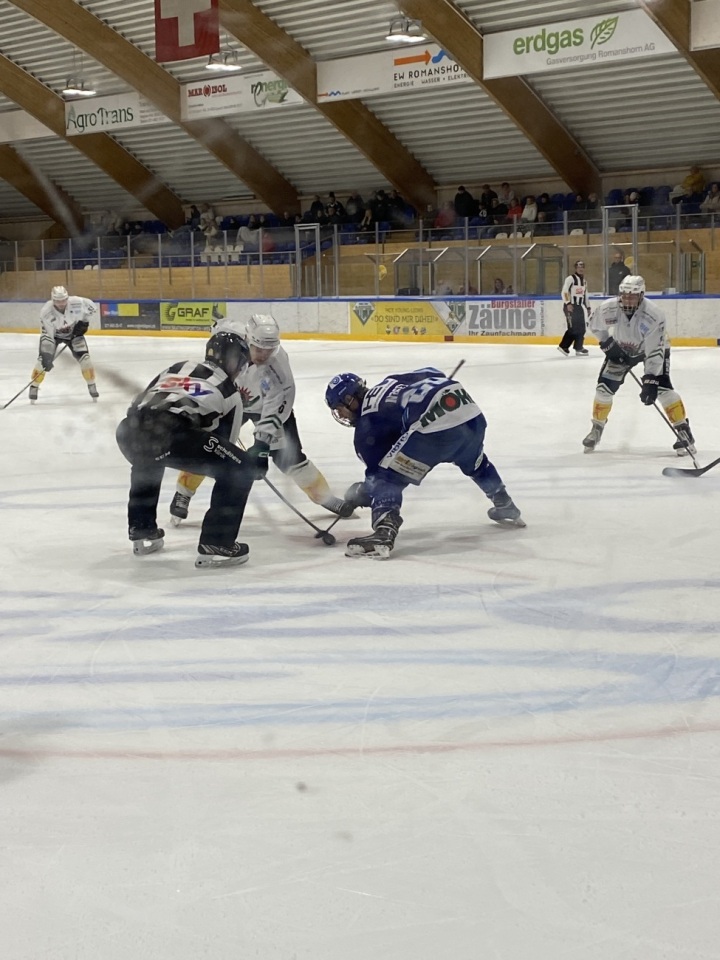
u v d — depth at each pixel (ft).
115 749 8.63
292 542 15.80
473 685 9.90
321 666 10.46
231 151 79.97
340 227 74.49
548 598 12.69
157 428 13.88
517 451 24.32
